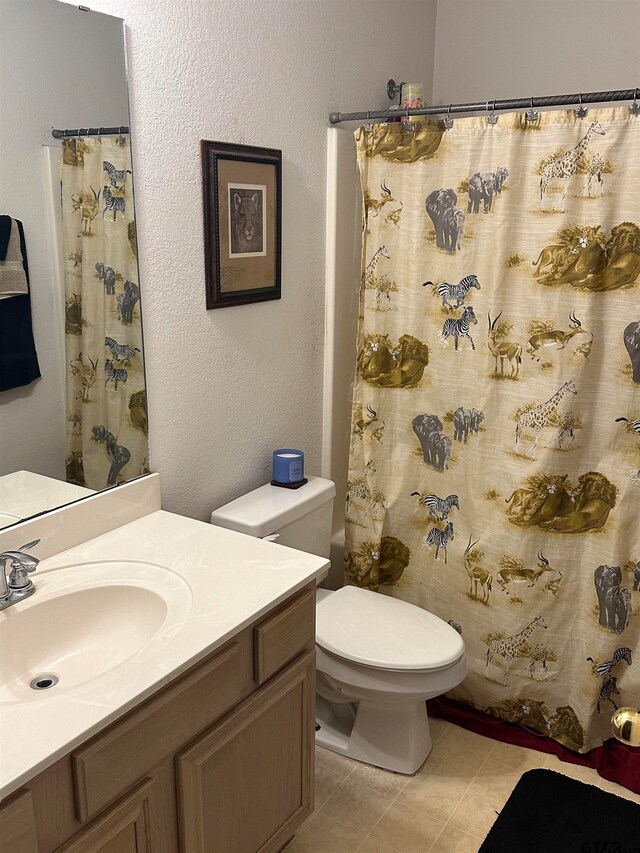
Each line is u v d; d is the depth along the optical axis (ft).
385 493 8.00
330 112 7.56
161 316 6.07
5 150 4.68
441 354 7.34
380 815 6.63
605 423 6.83
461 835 6.42
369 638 6.75
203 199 6.22
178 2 5.65
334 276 7.98
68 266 5.22
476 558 7.53
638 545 6.93
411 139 6.97
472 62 8.98
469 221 6.87
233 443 7.11
